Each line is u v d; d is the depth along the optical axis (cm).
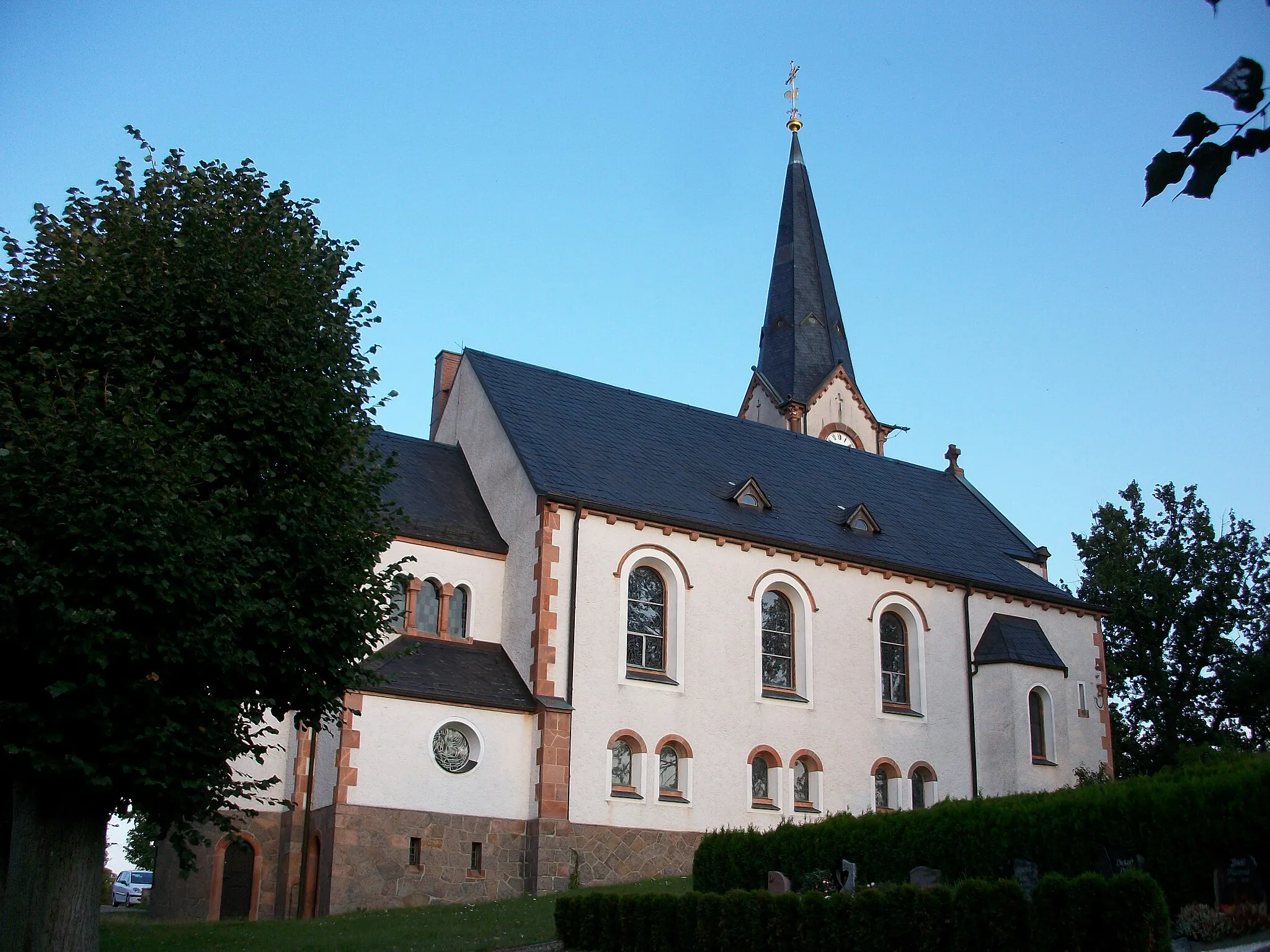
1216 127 681
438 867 2947
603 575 3356
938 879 2136
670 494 3688
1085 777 3978
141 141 2153
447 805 3000
